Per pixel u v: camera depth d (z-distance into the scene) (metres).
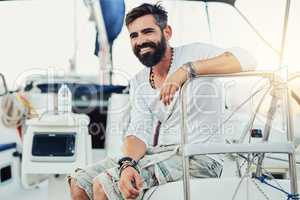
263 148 1.37
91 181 1.82
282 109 1.64
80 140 1.86
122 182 1.81
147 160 1.86
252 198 1.60
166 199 1.67
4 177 2.04
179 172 1.80
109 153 1.91
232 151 1.37
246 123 1.84
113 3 1.95
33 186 1.96
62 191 2.01
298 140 1.79
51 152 1.84
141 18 1.95
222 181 1.64
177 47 1.94
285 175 1.80
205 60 1.90
